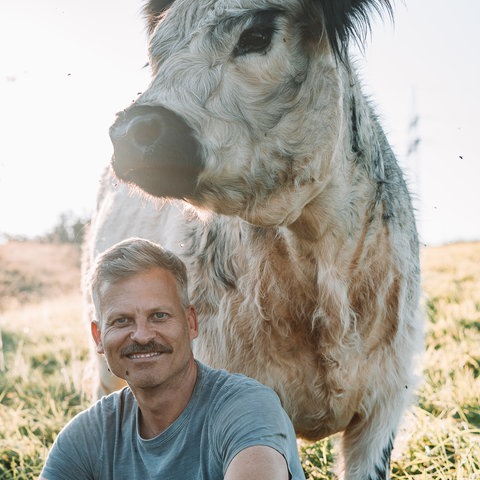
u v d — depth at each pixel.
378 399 3.62
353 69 3.46
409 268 3.67
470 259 12.75
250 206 3.04
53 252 20.42
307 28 3.03
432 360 6.57
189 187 2.85
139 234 4.36
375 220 3.45
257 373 3.47
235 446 2.52
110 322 2.70
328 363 3.44
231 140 2.88
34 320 11.77
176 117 2.75
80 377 7.34
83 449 2.81
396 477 4.48
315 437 3.77
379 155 3.54
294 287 3.40
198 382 2.76
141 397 2.71
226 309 3.47
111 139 2.75
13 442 5.39
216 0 2.92
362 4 3.20
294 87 3.00
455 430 4.89
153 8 3.42
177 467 2.65
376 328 3.51
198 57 2.87
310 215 3.28
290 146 3.02
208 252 3.56
